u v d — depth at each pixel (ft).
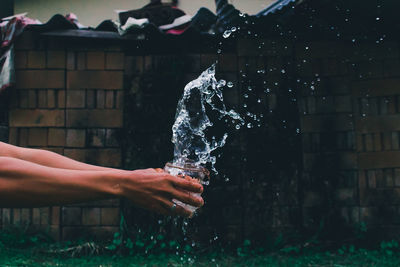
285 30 17.17
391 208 16.67
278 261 14.40
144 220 16.35
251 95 17.03
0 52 17.04
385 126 16.97
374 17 16.19
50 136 16.80
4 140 16.75
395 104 17.02
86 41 17.07
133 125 16.97
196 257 15.15
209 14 17.20
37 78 16.94
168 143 16.88
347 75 17.20
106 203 16.40
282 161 16.84
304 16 16.34
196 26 17.28
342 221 16.66
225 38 17.20
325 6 15.64
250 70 17.12
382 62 17.19
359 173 16.88
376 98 17.12
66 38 17.03
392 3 15.14
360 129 17.04
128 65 17.17
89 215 16.38
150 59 17.20
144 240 16.07
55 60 16.98
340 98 17.16
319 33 17.26
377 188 16.78
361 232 16.44
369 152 16.94
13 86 16.61
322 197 16.75
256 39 17.21
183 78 17.10
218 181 16.60
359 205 16.72
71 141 16.84
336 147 16.98
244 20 16.51
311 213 16.66
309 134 17.04
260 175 16.71
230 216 16.48
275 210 16.60
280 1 17.58
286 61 17.22
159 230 16.28
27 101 16.89
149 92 17.08
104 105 16.99
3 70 16.42
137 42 17.19
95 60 17.10
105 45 17.15
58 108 16.90
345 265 13.70
